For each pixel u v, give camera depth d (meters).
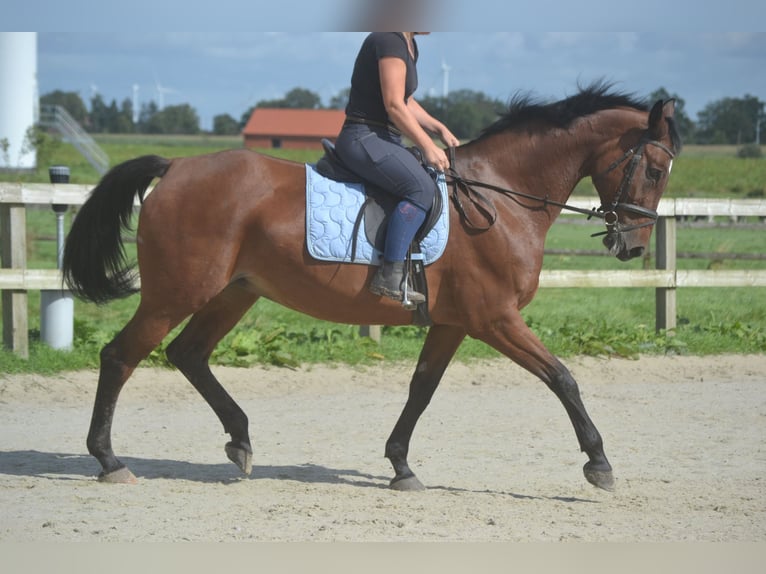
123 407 9.37
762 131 101.25
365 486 6.87
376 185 6.46
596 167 6.85
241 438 6.92
